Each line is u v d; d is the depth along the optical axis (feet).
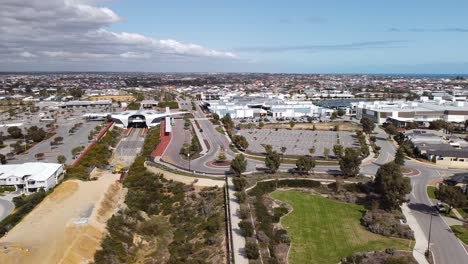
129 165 464.65
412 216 290.76
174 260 237.66
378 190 330.95
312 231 267.18
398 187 293.84
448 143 511.81
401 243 248.11
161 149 504.02
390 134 607.78
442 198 293.84
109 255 246.27
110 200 332.80
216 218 290.15
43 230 262.88
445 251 237.66
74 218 280.31
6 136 600.80
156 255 258.37
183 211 321.52
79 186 358.64
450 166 431.84
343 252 237.86
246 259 220.84
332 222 282.36
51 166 389.39
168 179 387.14
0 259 223.10
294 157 456.86
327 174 386.32
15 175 356.59
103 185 363.76
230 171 397.60
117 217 297.53
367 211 296.30
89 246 248.11
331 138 598.75
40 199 320.91
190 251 253.24
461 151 451.94
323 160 444.14
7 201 328.29
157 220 314.14
